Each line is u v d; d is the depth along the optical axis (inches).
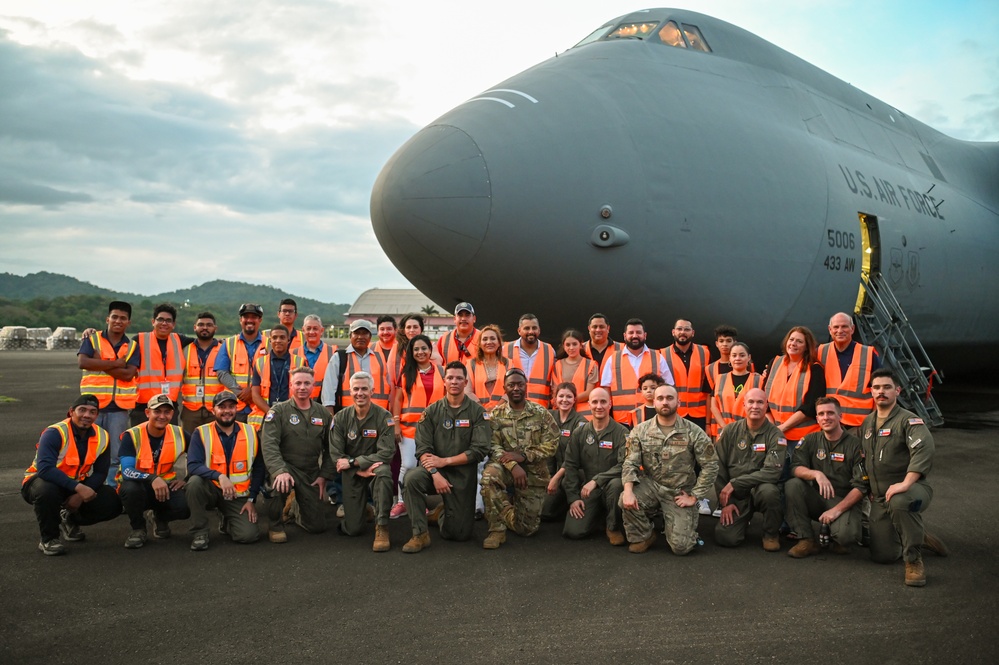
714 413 253.9
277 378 260.5
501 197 279.4
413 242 288.4
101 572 176.1
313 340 274.5
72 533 203.0
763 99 374.9
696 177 308.0
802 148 363.6
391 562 187.5
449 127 296.5
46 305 3762.3
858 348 236.5
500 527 205.2
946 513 234.7
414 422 242.5
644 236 293.9
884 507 183.9
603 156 293.0
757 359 366.9
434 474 201.5
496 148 285.1
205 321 268.1
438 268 293.6
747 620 145.7
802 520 195.5
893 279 408.8
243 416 265.7
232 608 151.9
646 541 197.8
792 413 233.5
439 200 279.0
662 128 311.6
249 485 208.7
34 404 524.1
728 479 211.5
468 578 173.8
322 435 219.3
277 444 209.5
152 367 258.5
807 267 342.3
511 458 209.5
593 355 268.8
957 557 189.9
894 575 176.6
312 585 167.6
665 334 323.9
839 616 148.0
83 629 140.0
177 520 231.1
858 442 195.6
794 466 202.2
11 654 128.2
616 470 208.5
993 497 257.0
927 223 446.3
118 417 249.6
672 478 196.5
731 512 203.3
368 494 225.8
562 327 316.2
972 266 493.0
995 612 150.8
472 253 284.5
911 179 459.5
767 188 328.8
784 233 331.3
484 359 254.7
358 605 154.3
